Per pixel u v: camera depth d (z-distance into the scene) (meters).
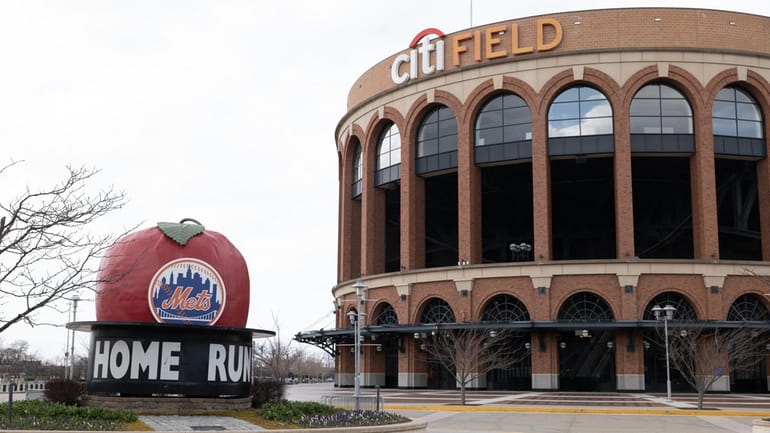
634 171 61.16
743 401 42.81
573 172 61.22
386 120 64.06
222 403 26.19
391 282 59.06
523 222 71.44
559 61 55.44
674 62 54.59
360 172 68.81
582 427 28.58
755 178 60.06
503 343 52.94
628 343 51.00
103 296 26.09
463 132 57.66
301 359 143.75
